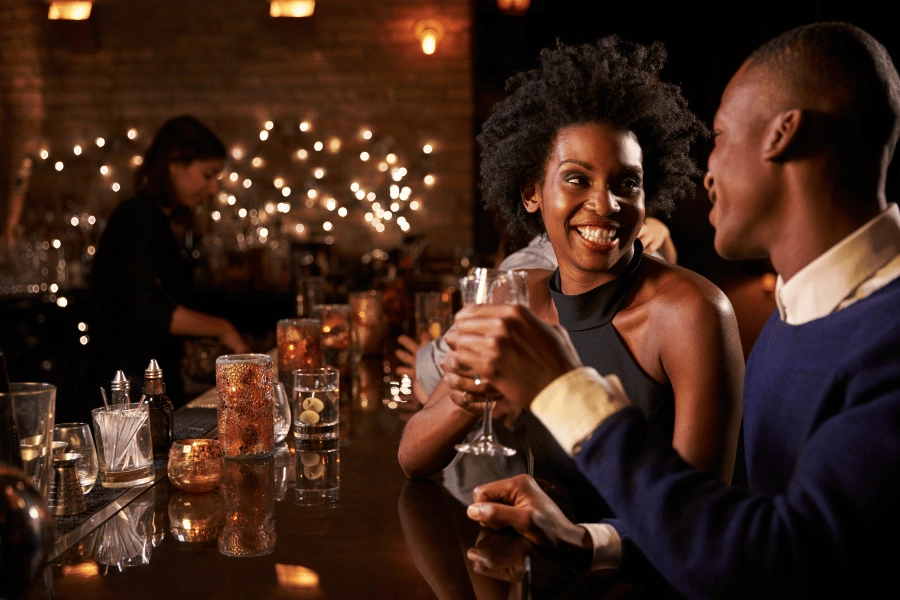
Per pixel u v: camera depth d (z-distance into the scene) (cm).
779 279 88
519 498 100
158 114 552
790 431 82
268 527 101
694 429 104
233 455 133
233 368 131
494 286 100
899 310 74
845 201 79
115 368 286
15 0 540
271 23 539
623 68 115
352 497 114
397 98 546
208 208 528
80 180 553
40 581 85
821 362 78
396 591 82
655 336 111
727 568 71
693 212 302
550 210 115
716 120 85
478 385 101
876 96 77
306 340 177
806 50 78
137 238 282
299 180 552
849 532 67
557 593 84
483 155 140
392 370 226
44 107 552
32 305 429
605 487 76
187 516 105
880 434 68
